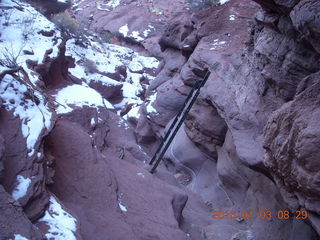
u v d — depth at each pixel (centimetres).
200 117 1317
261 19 781
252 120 859
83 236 576
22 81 680
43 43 1214
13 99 619
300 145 446
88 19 5069
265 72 787
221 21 1562
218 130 1263
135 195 879
